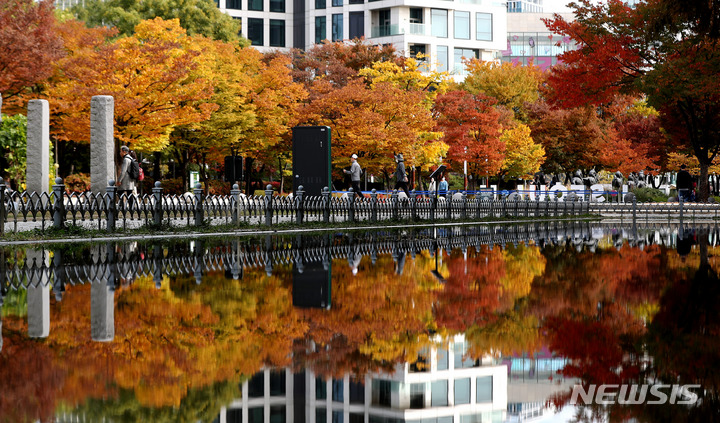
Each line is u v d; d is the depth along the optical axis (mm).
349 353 4852
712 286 8375
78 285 8523
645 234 20328
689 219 33375
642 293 7801
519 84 58031
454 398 3801
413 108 39344
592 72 29344
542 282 8883
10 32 24516
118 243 15602
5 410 3389
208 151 40688
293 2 75938
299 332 5605
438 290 8141
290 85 39875
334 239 17484
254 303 7117
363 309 6758
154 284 8641
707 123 34375
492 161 46281
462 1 72938
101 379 4059
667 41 28609
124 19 46031
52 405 3488
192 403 3574
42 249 13922
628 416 3400
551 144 54906
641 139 52312
